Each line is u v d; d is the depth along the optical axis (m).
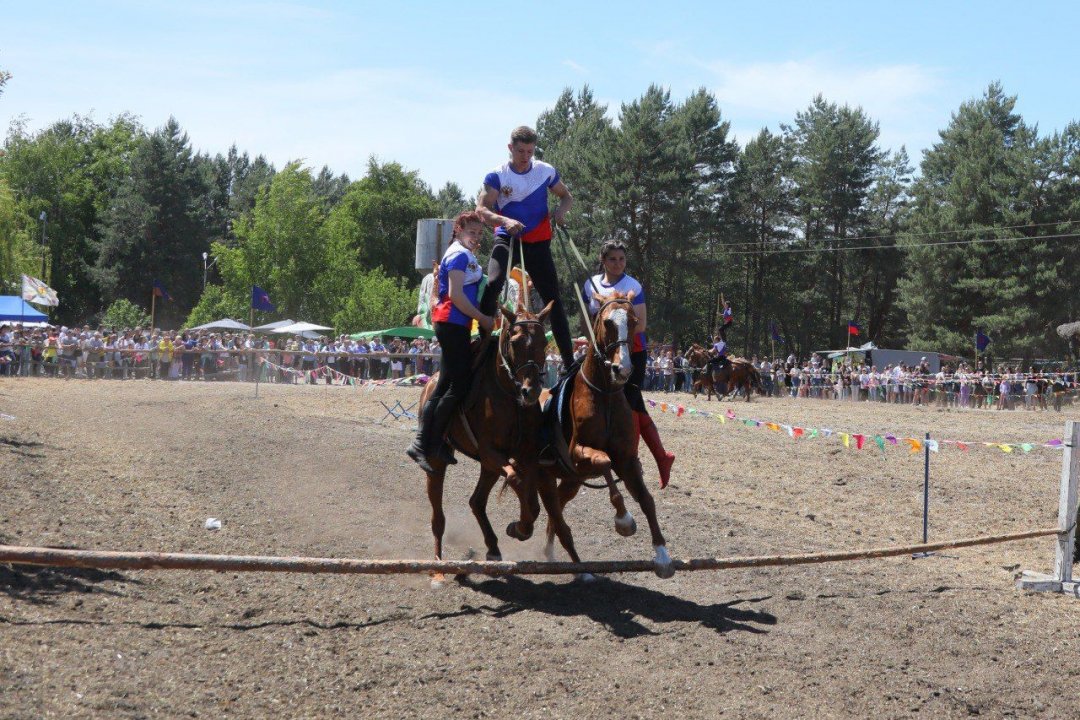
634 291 7.54
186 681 5.19
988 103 65.69
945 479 14.45
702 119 61.31
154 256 76.25
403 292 66.38
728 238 65.06
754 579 8.11
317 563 6.34
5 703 4.58
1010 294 52.88
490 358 7.24
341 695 5.21
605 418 6.93
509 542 9.21
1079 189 54.50
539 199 7.71
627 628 6.59
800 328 70.62
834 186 67.81
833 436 19.44
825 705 5.37
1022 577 8.45
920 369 36.88
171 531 8.67
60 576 6.79
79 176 80.56
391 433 16.03
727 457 16.03
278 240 66.62
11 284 46.75
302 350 31.86
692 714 5.19
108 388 23.83
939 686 5.71
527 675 5.64
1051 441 19.61
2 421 14.98
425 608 6.89
